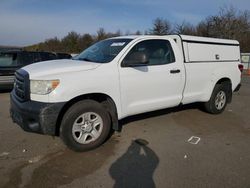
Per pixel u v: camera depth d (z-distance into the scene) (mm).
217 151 4371
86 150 4250
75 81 3977
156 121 5891
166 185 3328
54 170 3645
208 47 5980
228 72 6445
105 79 4270
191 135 5105
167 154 4219
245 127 5707
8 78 9320
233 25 39781
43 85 3822
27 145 4453
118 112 4539
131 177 3500
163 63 5098
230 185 3350
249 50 38875
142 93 4789
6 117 6086
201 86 5906
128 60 4598
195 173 3625
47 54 10531
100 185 3309
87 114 4195
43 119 3768
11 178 3416
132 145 4547
